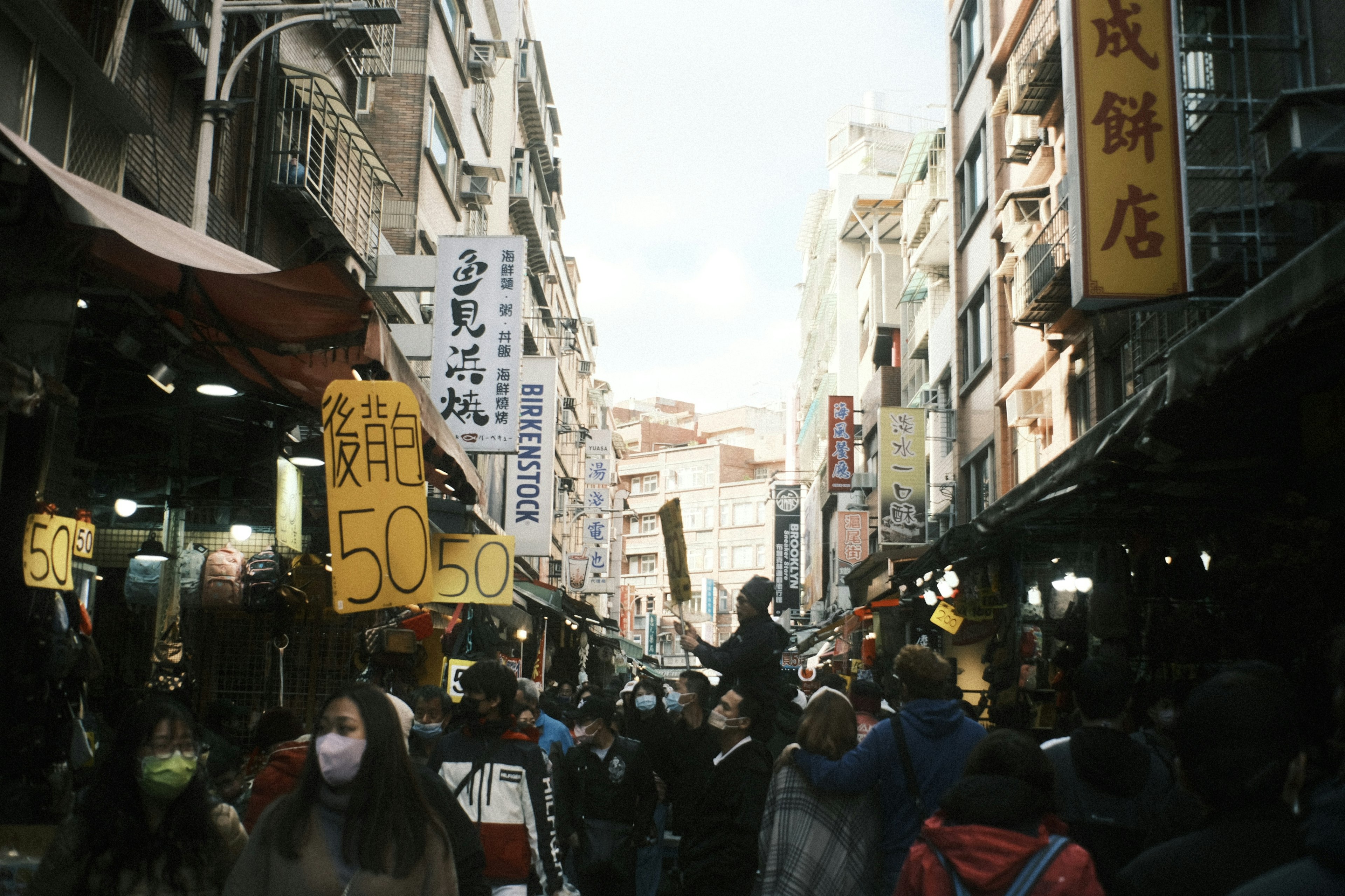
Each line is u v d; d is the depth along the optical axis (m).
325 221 15.40
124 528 9.82
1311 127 7.02
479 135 30.66
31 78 7.06
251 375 7.95
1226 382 5.80
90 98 7.90
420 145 22.44
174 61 11.50
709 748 6.38
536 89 40.72
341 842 3.01
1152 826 3.64
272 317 6.19
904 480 24.97
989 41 21.34
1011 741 3.19
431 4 23.05
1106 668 3.95
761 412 110.56
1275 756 2.35
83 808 3.38
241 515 9.88
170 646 8.55
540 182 43.25
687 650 6.20
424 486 6.38
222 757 5.43
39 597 5.33
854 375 51.06
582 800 7.24
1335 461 6.53
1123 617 7.91
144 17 10.61
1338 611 5.70
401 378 6.91
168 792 3.35
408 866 2.99
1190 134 9.73
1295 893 1.75
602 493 45.62
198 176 10.35
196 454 10.12
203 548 9.41
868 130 57.81
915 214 33.66
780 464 95.12
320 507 10.52
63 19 7.18
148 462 9.52
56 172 4.54
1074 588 11.30
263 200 14.01
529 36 41.75
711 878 5.81
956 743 4.39
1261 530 6.26
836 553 42.44
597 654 44.28
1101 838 3.83
